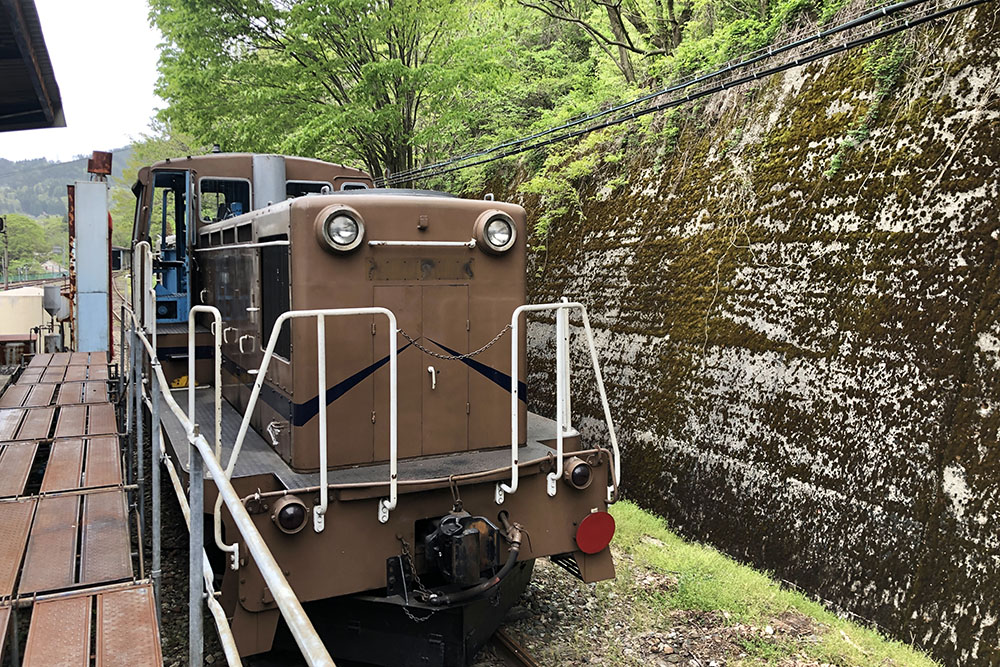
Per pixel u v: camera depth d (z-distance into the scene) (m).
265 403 4.52
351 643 3.94
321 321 3.49
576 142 9.52
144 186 6.30
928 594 4.48
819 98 6.13
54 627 2.52
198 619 2.15
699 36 10.09
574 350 8.36
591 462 4.24
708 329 6.58
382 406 4.11
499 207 4.41
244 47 11.15
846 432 5.22
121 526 3.44
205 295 6.25
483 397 4.39
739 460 6.01
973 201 4.74
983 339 4.52
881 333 5.12
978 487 4.38
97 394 6.62
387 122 11.42
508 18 12.44
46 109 5.53
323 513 3.54
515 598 4.42
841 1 6.37
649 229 7.66
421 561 3.86
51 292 12.34
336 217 3.90
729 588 5.06
